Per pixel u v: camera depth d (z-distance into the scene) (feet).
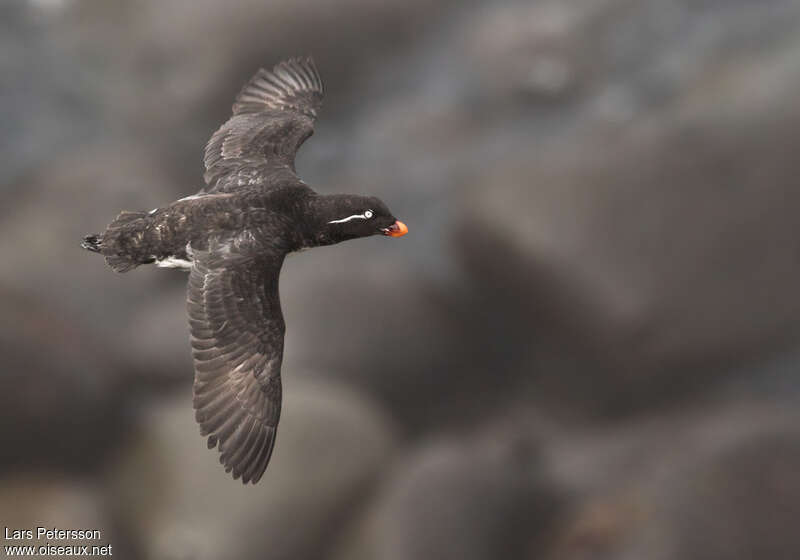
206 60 79.56
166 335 60.54
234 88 79.30
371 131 77.97
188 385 59.16
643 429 59.77
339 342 61.05
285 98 37.91
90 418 56.29
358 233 33.60
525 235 63.10
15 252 65.05
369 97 80.12
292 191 33.50
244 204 32.71
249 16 80.18
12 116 76.28
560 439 60.29
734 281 62.03
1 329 55.67
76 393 56.03
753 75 69.21
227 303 30.96
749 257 62.39
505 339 65.41
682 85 73.41
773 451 51.65
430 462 53.42
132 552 52.24
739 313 61.67
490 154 74.43
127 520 52.80
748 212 63.00
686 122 66.33
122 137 76.33
